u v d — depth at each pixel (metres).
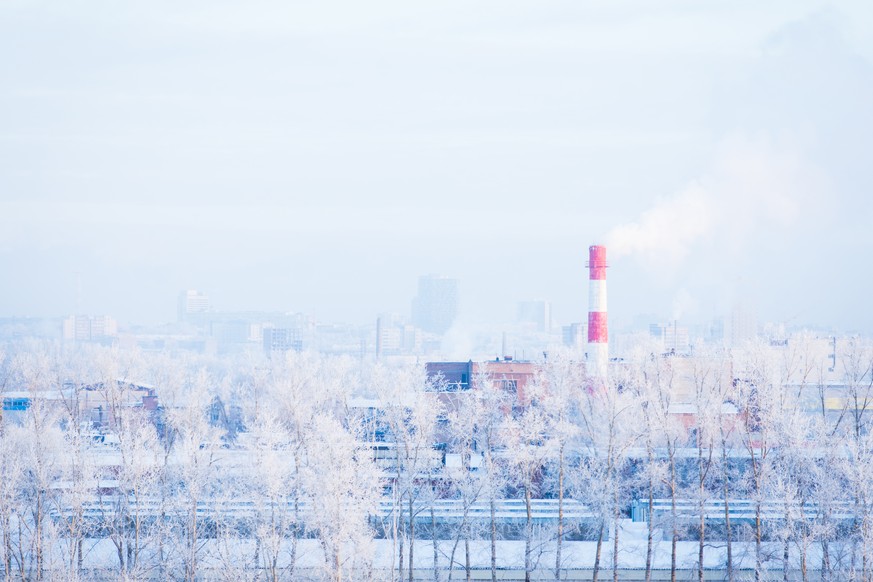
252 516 141.12
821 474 138.38
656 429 152.00
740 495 161.62
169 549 142.88
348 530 125.31
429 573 144.50
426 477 152.50
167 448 163.50
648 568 139.00
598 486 139.00
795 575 143.50
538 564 142.38
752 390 166.38
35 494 144.12
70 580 131.75
